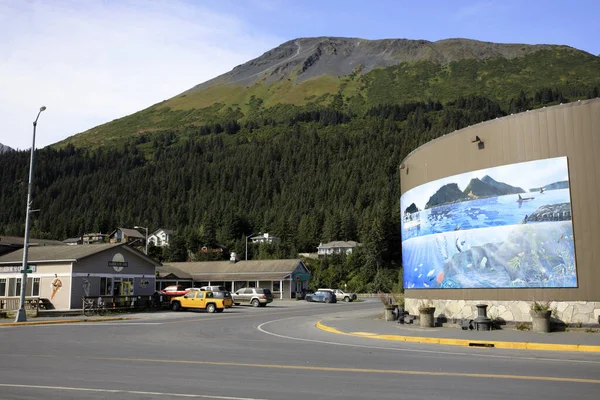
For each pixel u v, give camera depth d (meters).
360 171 186.00
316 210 153.38
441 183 24.70
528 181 21.33
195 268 79.25
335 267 95.88
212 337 20.75
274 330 24.47
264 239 133.50
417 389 9.55
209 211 160.62
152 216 183.88
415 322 25.45
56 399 8.73
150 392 9.30
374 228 96.56
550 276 20.44
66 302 41.44
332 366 12.54
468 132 23.53
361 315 34.56
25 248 30.66
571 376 10.87
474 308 22.52
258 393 9.22
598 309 19.39
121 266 46.34
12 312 35.47
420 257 26.00
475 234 22.77
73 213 192.00
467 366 12.45
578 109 20.47
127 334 22.00
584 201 20.02
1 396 8.95
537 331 19.42
